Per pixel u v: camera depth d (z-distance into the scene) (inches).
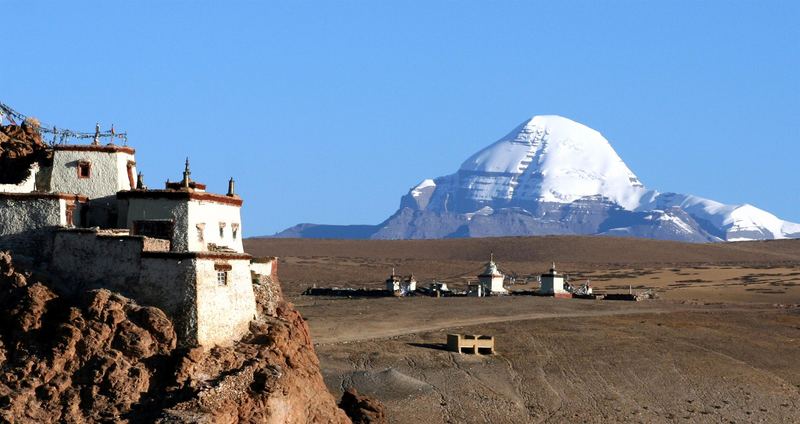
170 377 2598.4
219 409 2556.6
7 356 2615.7
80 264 2780.5
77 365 2588.6
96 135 3127.5
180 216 2856.8
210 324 2709.2
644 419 4244.6
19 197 2883.9
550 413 4247.0
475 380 4581.7
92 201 3063.5
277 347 2827.3
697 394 4616.1
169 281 2701.8
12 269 2743.6
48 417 2514.8
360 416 3457.2
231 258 2787.9
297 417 2753.4
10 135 3245.6
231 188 3097.9
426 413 4072.3
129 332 2628.0
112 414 2522.1
